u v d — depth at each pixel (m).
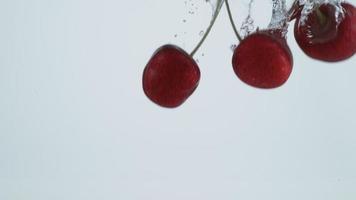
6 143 1.41
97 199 1.39
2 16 1.40
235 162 1.37
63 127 1.41
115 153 1.40
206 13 0.93
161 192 1.39
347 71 1.33
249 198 1.36
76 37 1.39
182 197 1.37
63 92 1.41
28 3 1.39
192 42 0.96
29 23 1.40
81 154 1.41
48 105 1.41
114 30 1.36
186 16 0.96
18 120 1.41
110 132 1.40
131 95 1.40
